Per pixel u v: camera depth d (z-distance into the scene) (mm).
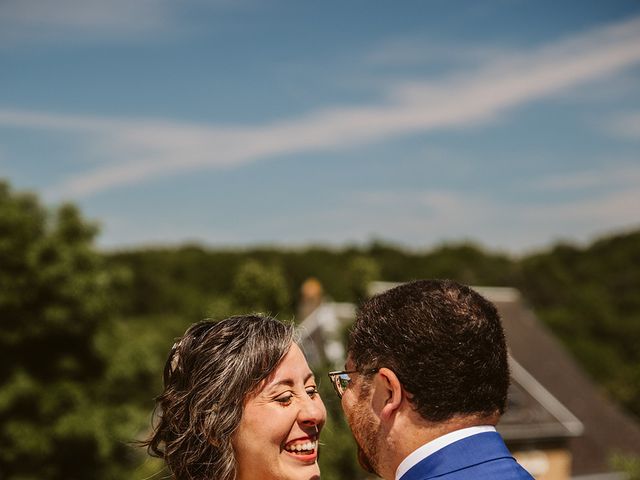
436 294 2105
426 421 2020
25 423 16156
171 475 2576
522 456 24000
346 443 9297
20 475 15977
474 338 2021
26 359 17078
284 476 2463
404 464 2051
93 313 17156
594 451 25031
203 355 2521
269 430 2451
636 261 60000
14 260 16328
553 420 24891
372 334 2129
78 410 16500
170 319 47469
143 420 16953
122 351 18188
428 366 2008
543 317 51625
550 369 27328
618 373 41469
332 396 9484
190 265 67188
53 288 16609
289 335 2582
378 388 2109
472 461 1971
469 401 2002
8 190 17938
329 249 71375
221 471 2436
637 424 27469
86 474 16438
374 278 14016
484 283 63031
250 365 2475
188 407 2506
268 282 11414
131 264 65375
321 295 26156
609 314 50469
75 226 18016
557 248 64812
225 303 11359
